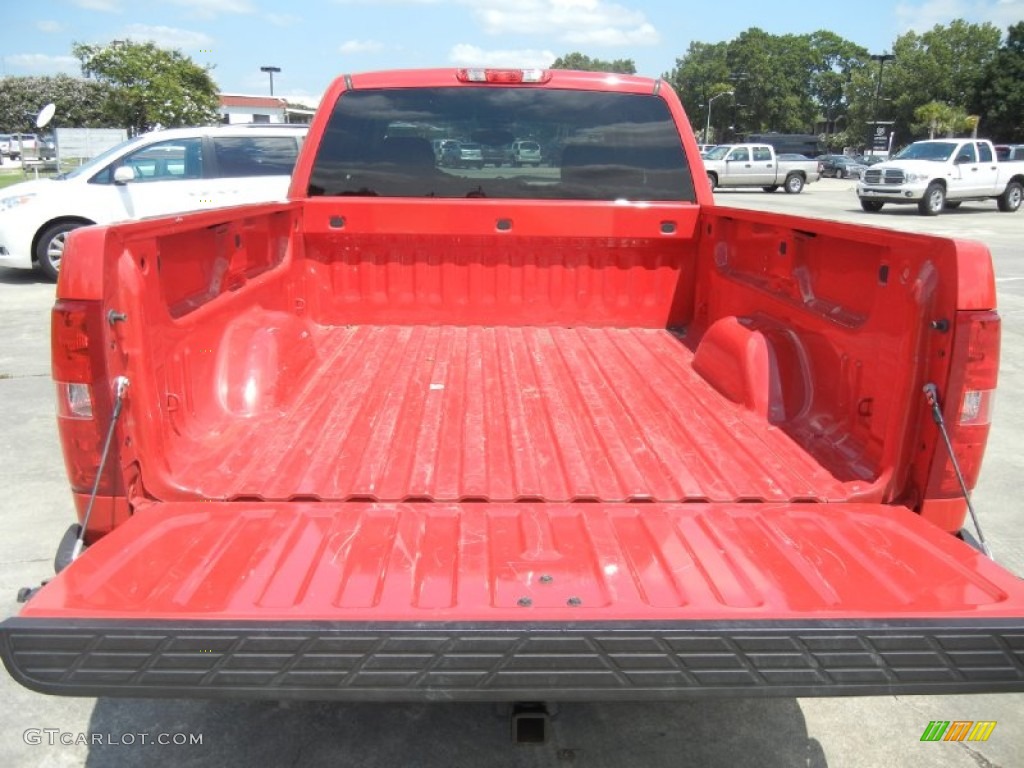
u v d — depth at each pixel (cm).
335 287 434
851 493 246
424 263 432
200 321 281
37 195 1111
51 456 542
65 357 214
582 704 313
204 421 280
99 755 282
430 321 440
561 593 196
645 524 234
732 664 181
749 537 226
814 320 302
